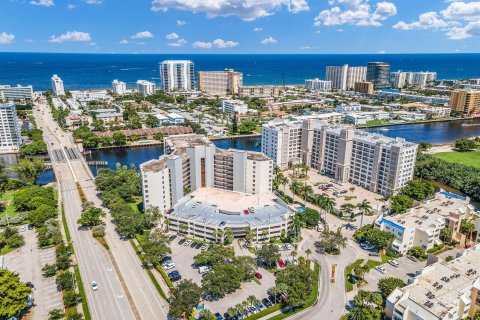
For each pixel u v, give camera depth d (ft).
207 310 483.10
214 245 652.07
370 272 604.49
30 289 508.53
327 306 523.29
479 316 458.50
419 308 441.68
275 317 497.05
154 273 597.11
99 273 595.47
